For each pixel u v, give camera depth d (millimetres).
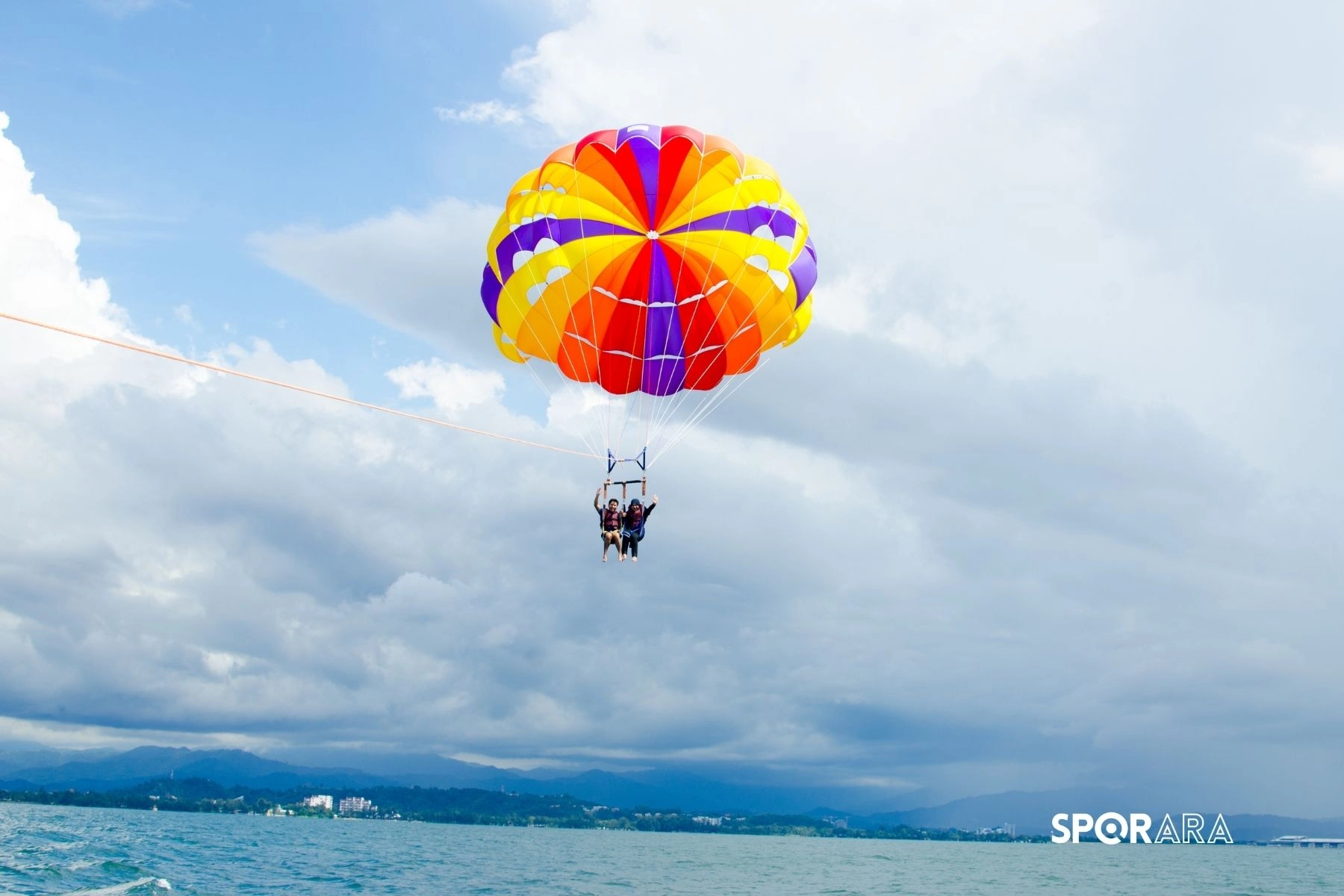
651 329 25062
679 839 163875
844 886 56938
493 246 24594
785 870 71750
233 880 41562
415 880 46406
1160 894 59375
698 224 23766
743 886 53094
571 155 24062
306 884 41531
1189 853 180500
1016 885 64438
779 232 24062
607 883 50812
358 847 78625
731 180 23938
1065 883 67188
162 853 55188
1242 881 75938
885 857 112500
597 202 23969
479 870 55688
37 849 52688
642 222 23922
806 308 26500
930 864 96125
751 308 24422
